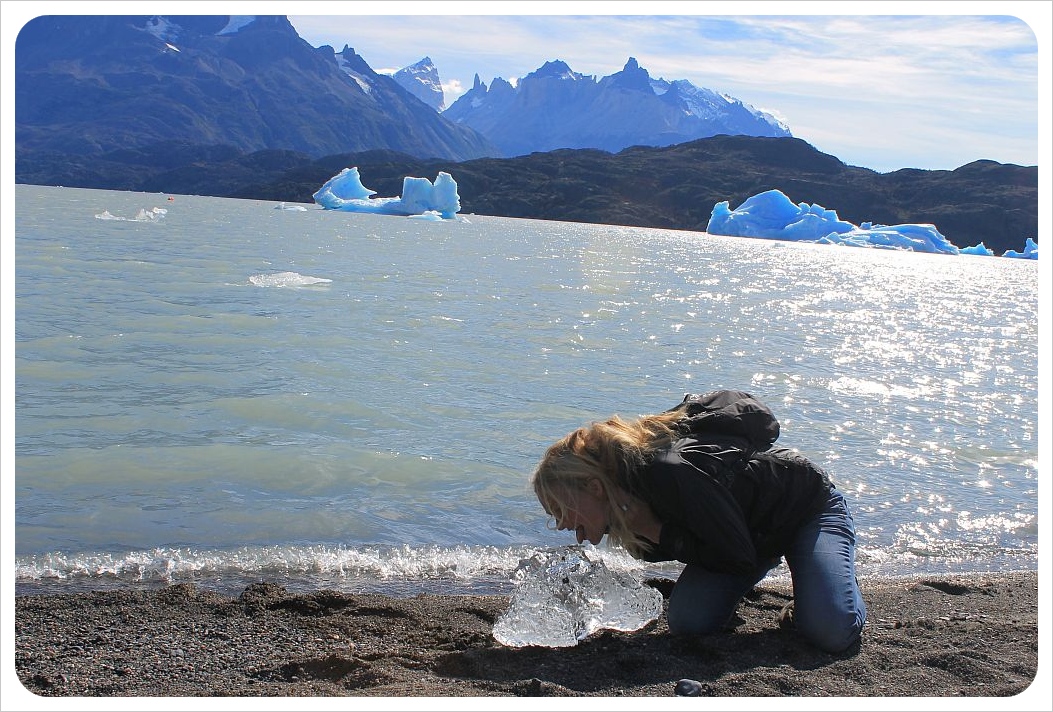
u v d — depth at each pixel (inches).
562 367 330.6
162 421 214.7
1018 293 1094.4
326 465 184.9
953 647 98.7
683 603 102.8
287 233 1427.2
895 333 535.5
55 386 248.1
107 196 3275.1
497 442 212.5
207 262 754.8
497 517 161.6
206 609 109.7
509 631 100.9
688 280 948.0
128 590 119.6
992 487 195.3
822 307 711.1
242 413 225.9
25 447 188.7
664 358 370.9
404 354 335.6
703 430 99.8
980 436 243.9
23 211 1489.9
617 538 97.9
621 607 107.8
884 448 225.3
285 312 446.9
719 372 338.3
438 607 114.6
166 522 150.7
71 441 194.7
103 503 157.9
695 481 92.7
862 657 95.6
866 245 2972.4
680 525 95.7
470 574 134.6
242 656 95.3
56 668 90.0
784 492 100.0
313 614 110.0
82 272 596.4
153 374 269.9
